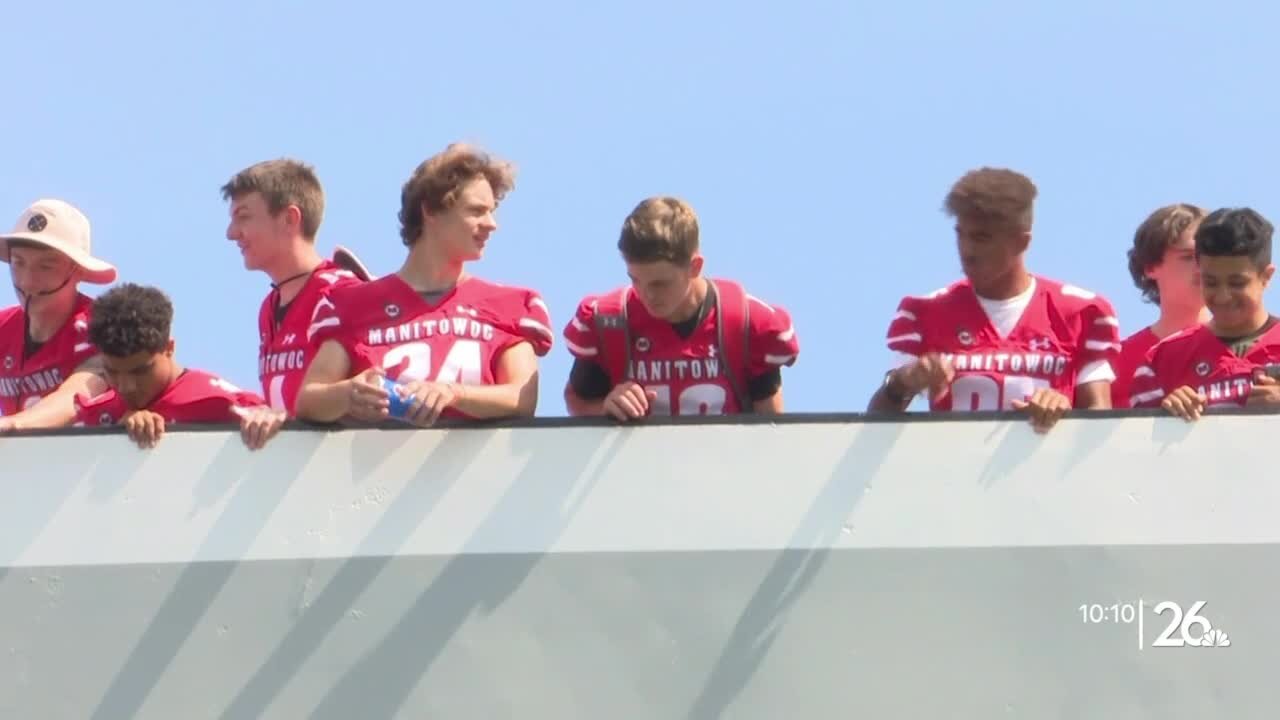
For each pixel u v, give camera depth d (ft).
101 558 79.97
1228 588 77.41
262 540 79.82
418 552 79.25
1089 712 76.54
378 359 83.46
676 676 77.51
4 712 78.69
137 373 86.89
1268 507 77.97
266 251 95.96
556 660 77.92
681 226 82.33
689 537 78.69
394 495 79.92
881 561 78.13
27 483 80.79
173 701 78.54
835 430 79.36
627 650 77.82
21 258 95.09
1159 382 89.86
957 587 77.77
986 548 78.07
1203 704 76.43
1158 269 96.43
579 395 87.40
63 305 95.71
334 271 96.32
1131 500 78.33
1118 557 77.82
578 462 79.77
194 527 80.07
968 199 83.46
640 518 79.05
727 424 79.66
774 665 77.36
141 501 80.48
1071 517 78.28
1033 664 77.00
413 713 77.77
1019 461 78.84
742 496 79.05
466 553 79.10
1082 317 85.30
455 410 80.84
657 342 86.02
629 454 79.66
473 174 85.10
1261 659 76.64
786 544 78.43
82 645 79.25
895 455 79.15
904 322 86.48
